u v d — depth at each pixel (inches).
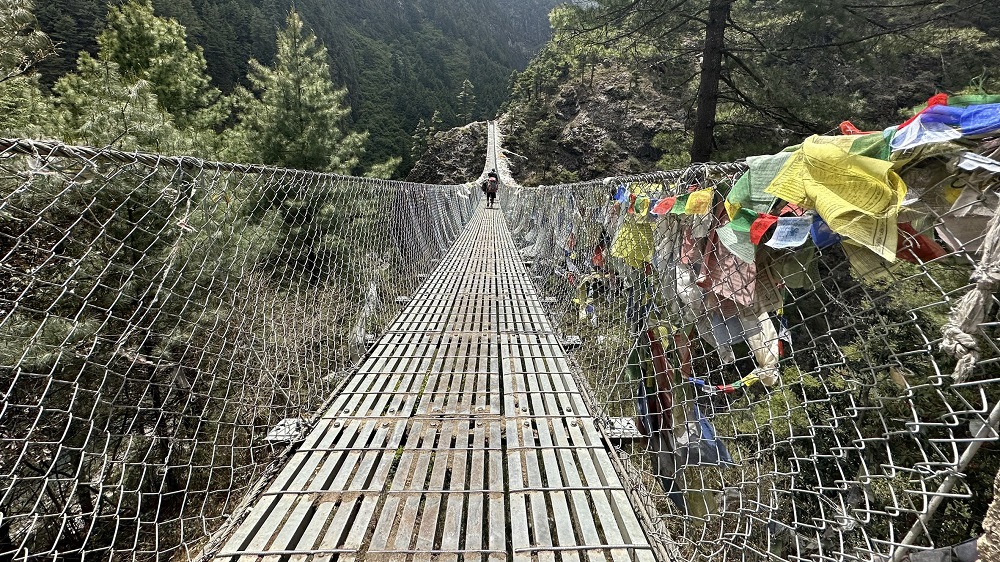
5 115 171.5
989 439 28.7
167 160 60.3
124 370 117.3
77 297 98.3
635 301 96.8
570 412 97.3
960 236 34.3
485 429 90.7
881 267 40.2
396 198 197.5
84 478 102.3
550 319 160.6
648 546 64.3
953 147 32.7
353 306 138.6
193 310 123.9
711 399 78.7
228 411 126.5
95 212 100.6
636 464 92.0
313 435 88.1
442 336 143.0
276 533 65.1
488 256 290.7
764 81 206.8
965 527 100.7
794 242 43.7
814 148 40.8
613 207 112.2
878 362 103.8
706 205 59.2
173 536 110.7
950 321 32.2
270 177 89.5
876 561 37.8
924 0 174.9
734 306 64.4
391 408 98.0
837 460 44.1
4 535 92.0
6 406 43.9
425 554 61.9
